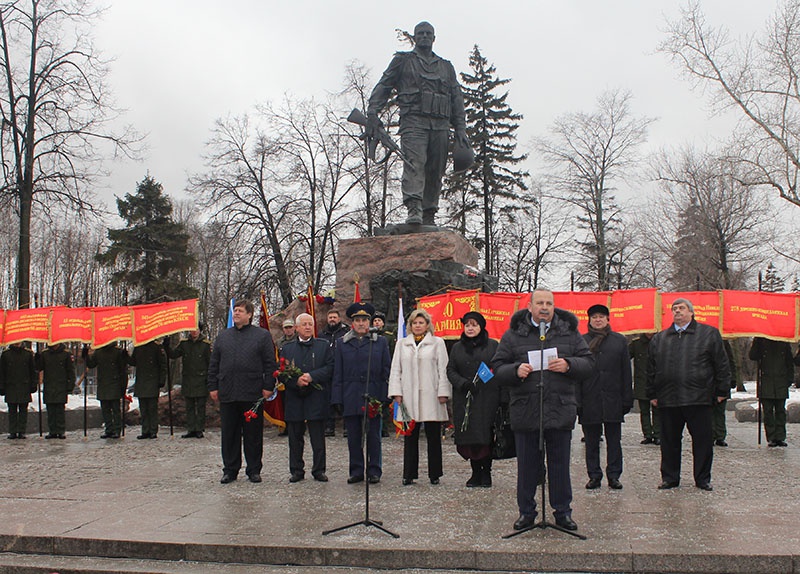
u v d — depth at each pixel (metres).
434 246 15.63
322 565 5.86
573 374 6.36
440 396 8.96
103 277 52.41
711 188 32.56
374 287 15.23
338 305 16.11
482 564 5.68
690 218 33.78
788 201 27.89
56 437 14.99
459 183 37.38
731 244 33.44
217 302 41.88
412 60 16.62
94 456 11.83
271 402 10.75
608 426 8.65
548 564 5.61
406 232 16.34
